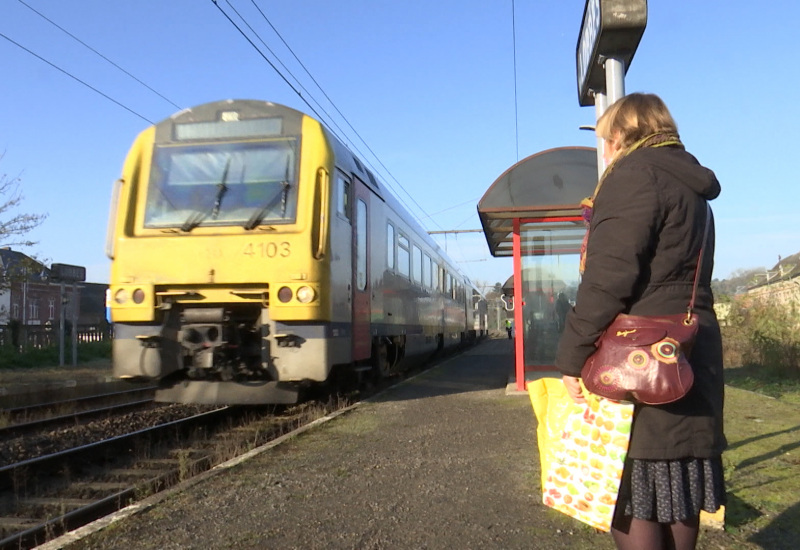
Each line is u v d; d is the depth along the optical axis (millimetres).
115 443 7582
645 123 2520
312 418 9148
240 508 4801
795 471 5277
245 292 8031
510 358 20297
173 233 8250
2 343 20484
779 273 14766
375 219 10969
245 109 8672
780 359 11805
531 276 10945
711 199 2457
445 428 7793
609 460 2324
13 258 20266
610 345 2271
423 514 4625
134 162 8633
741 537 3959
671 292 2320
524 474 5605
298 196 8234
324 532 4305
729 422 7402
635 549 2355
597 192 2453
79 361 21766
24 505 5598
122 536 4254
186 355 8156
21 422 9562
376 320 10805
